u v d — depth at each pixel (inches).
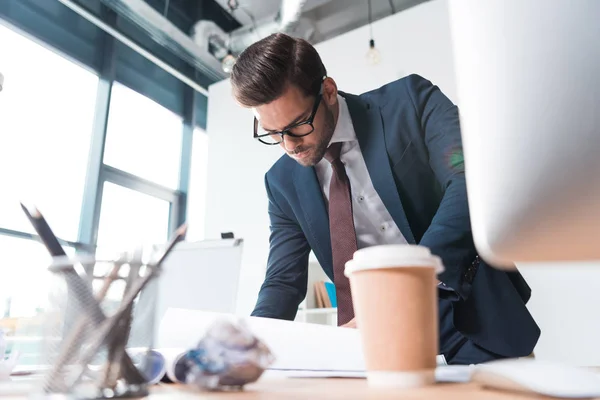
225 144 142.7
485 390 14.0
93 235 139.9
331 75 127.6
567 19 12.3
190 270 37.1
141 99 165.5
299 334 23.2
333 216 48.1
